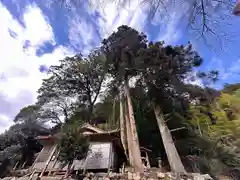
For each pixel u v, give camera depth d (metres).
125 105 12.95
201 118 12.77
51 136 9.46
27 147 12.19
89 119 16.27
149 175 6.79
